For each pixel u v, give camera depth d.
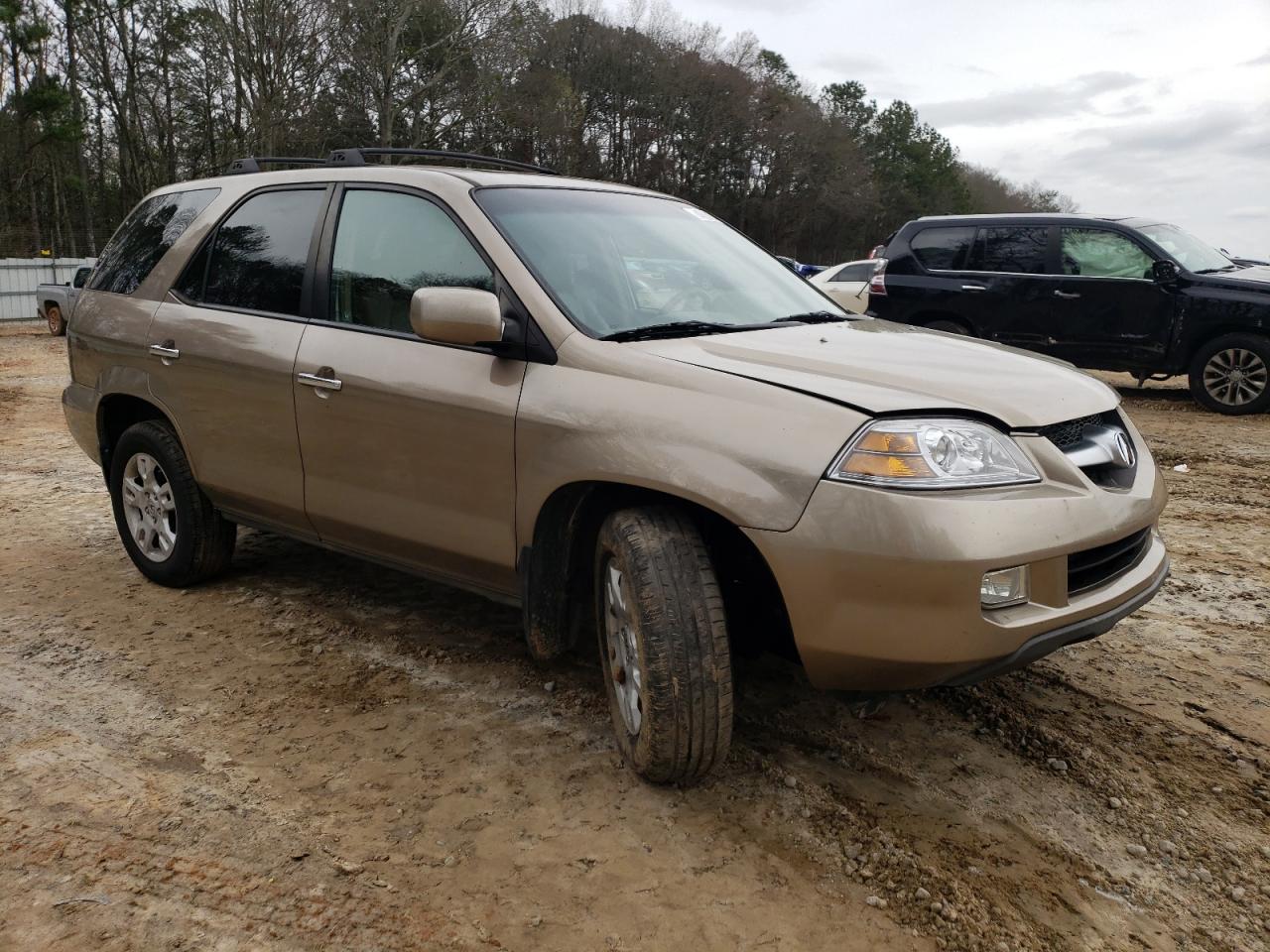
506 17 35.00
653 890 2.43
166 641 3.96
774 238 86.44
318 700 3.44
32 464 7.49
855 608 2.43
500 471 3.05
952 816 2.77
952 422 2.54
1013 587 2.47
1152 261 9.88
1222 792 2.91
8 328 21.97
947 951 2.24
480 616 4.24
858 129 102.06
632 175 72.12
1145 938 2.30
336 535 3.73
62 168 37.03
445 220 3.38
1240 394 9.63
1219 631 4.14
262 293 3.93
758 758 3.06
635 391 2.78
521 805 2.79
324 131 32.62
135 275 4.55
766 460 2.52
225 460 4.03
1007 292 10.51
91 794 2.82
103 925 2.27
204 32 30.62
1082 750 3.13
